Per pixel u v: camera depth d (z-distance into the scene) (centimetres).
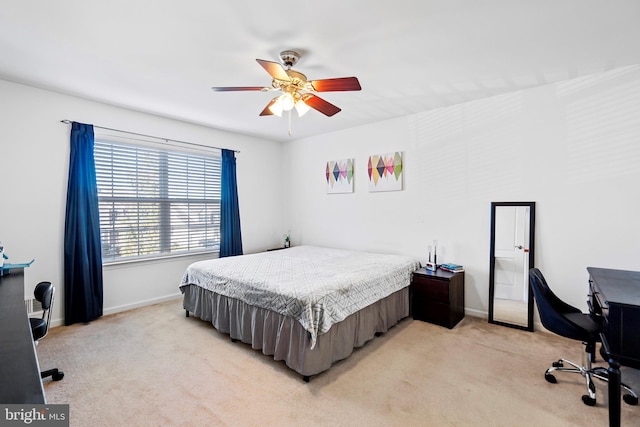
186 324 314
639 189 249
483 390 200
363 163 423
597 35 203
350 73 260
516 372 221
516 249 304
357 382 210
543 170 290
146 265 371
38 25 190
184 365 233
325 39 207
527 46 217
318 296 219
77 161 311
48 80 274
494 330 298
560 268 284
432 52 225
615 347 149
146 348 260
